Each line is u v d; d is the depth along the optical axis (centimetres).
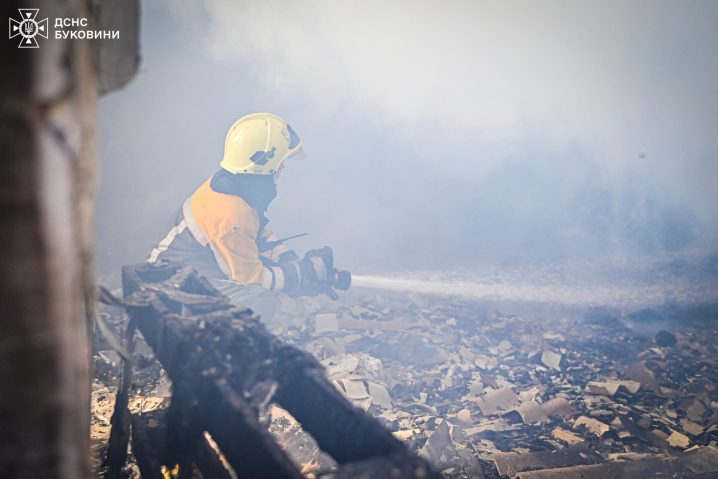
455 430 329
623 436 332
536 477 277
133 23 138
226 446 136
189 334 165
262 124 337
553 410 363
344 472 105
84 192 100
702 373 431
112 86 142
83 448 97
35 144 86
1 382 88
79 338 96
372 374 387
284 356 155
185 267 243
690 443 326
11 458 90
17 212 86
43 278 88
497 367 444
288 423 302
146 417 242
